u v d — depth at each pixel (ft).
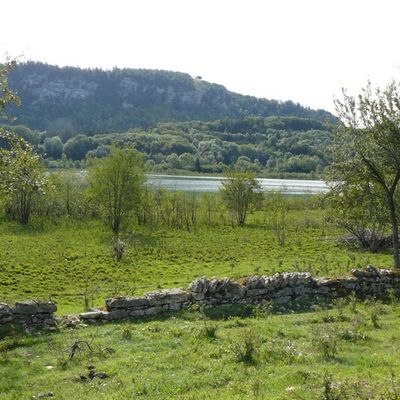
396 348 42.22
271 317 54.85
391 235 125.29
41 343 44.70
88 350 41.73
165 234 157.28
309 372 34.37
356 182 93.15
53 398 32.17
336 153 92.89
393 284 69.72
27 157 67.51
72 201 190.08
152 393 32.07
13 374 36.81
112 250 120.67
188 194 230.07
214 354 39.68
